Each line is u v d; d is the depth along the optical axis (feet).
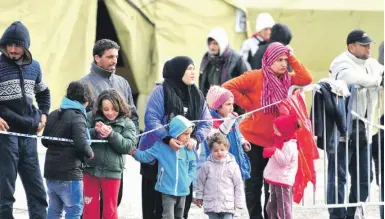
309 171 58.75
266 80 59.67
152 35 97.91
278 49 59.36
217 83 79.36
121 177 57.26
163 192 54.85
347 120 61.46
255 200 60.18
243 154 58.44
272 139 59.47
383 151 63.41
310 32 102.73
